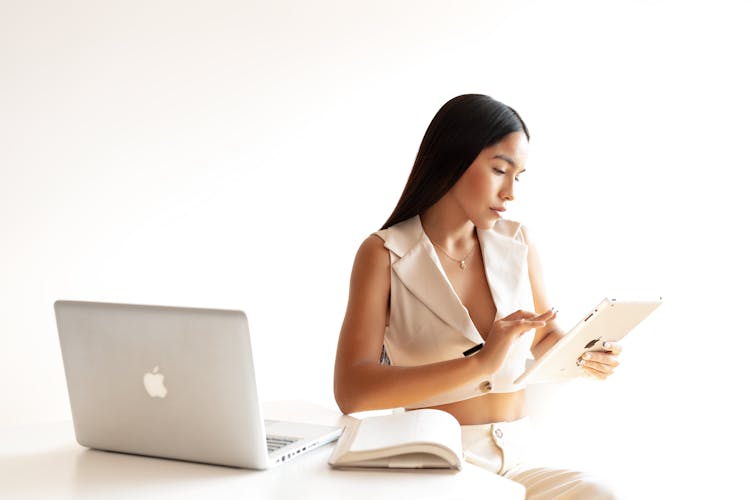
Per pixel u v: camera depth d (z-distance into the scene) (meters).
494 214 2.11
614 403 2.30
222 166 3.81
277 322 3.93
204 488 1.38
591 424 2.22
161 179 3.71
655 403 3.90
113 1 3.61
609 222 4.23
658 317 4.12
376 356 2.05
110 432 1.60
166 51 3.70
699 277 4.16
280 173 3.91
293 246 3.95
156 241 3.71
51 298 3.54
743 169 4.12
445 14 4.11
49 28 3.51
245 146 3.85
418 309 2.10
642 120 4.21
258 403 1.45
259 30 3.85
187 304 3.77
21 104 3.48
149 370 1.52
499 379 2.06
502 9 4.16
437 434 1.47
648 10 4.19
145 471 1.50
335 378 2.02
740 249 4.14
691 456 3.63
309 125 3.95
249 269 3.88
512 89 4.18
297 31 3.90
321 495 1.32
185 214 3.76
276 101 3.89
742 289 4.12
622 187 4.22
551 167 4.20
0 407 3.46
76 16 3.55
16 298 3.49
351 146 4.02
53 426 1.89
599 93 4.23
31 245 3.51
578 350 1.87
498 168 2.08
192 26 3.74
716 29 4.13
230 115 3.82
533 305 2.25
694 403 3.93
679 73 4.17
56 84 3.53
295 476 1.43
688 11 4.15
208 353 1.45
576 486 1.79
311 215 3.97
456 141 2.08
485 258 2.18
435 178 2.12
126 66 3.64
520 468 1.97
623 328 1.89
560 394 2.21
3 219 3.47
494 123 2.07
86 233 3.60
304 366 3.99
